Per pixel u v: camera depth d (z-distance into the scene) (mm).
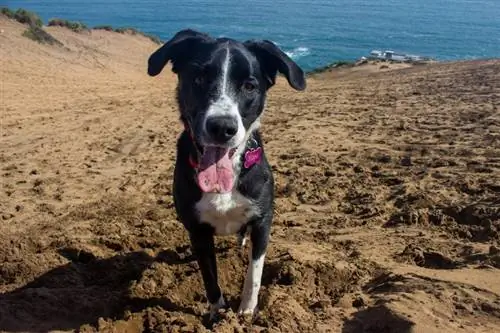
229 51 812
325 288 930
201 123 771
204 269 861
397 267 966
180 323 807
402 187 1414
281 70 852
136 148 2137
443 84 3941
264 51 844
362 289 907
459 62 7184
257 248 860
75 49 7582
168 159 1937
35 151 2109
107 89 4453
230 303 924
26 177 1750
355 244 1110
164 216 1348
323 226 1237
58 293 901
